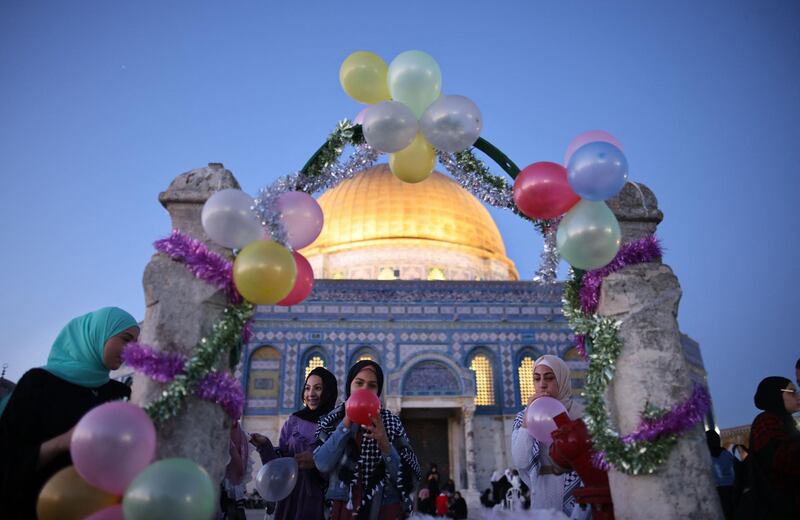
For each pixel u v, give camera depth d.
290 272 4.99
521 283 31.72
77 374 4.96
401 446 5.99
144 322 5.32
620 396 5.43
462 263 39.69
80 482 4.15
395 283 31.28
